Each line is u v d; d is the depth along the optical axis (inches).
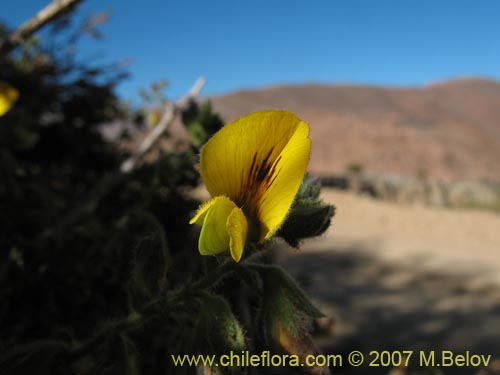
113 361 2.7
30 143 6.4
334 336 10.0
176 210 5.5
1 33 6.9
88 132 8.6
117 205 6.2
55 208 6.1
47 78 8.0
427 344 10.2
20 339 4.4
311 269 15.8
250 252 2.3
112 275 4.6
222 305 2.4
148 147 6.3
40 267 4.5
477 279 16.4
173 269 4.7
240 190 2.2
